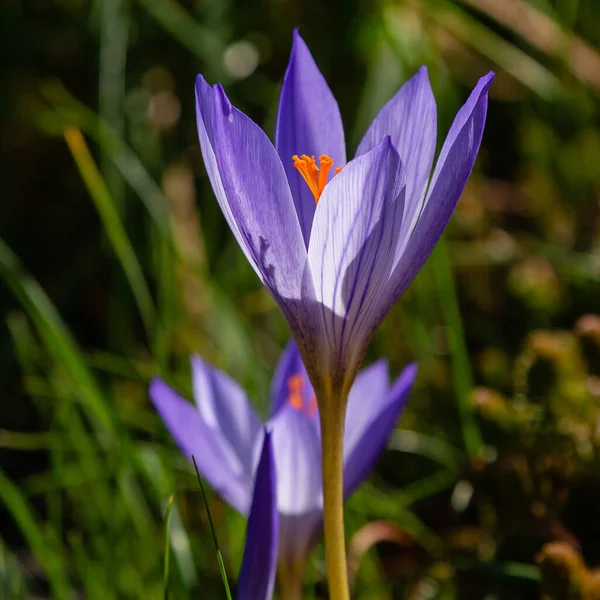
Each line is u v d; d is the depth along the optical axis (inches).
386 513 19.3
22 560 19.8
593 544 18.6
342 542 15.1
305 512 16.4
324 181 15.1
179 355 23.2
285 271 14.5
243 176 14.2
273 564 15.4
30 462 22.7
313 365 14.9
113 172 24.6
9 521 20.6
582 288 22.1
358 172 14.1
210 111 14.5
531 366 18.8
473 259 23.7
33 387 21.1
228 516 19.0
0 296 25.0
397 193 14.2
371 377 17.2
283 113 15.4
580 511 18.6
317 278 14.5
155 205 23.0
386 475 20.8
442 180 14.3
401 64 26.2
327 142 15.5
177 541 17.9
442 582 18.7
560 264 22.6
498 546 18.4
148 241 25.5
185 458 19.7
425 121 14.8
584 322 19.1
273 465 15.1
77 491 19.7
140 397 22.6
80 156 19.6
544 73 26.6
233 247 25.6
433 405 21.5
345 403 15.0
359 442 16.1
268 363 24.0
